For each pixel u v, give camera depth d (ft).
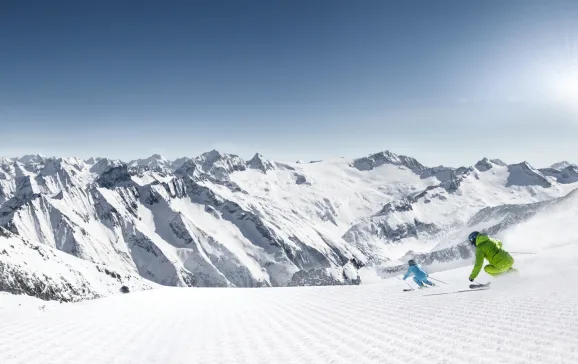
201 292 107.45
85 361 27.32
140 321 46.78
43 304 64.75
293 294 75.66
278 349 26.89
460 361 18.43
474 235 44.86
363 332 28.50
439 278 65.31
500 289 38.99
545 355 17.46
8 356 28.99
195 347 30.66
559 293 31.42
